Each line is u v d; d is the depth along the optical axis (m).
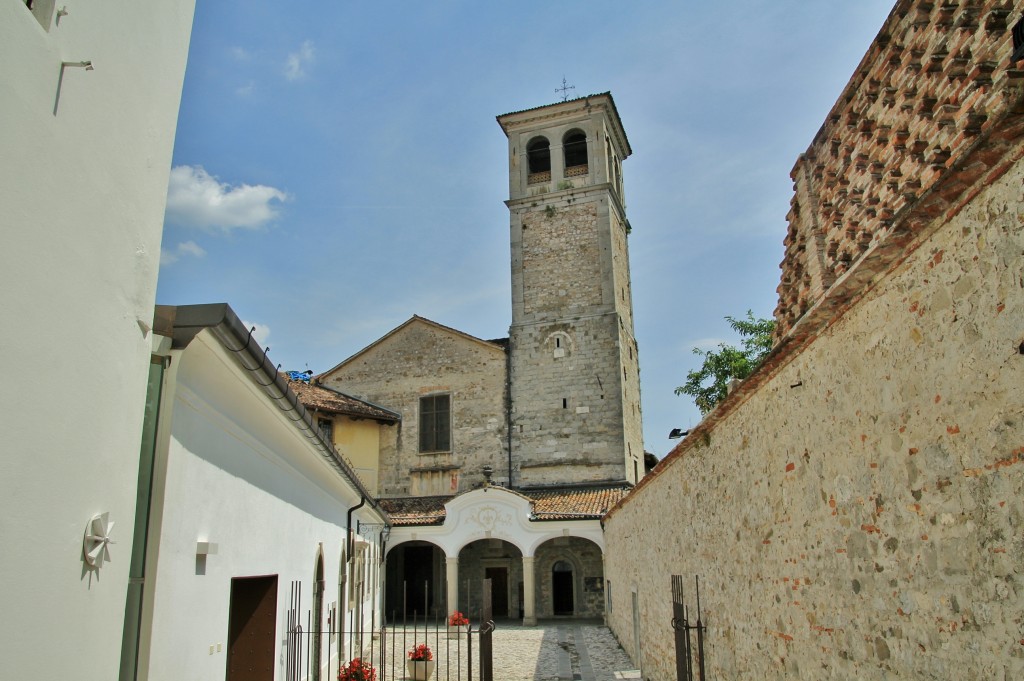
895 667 5.00
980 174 3.83
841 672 5.91
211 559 7.29
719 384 37.16
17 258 3.62
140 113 4.98
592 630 27.58
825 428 6.22
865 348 5.40
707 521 10.52
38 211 3.79
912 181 6.16
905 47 6.56
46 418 3.89
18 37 3.60
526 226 37.75
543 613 32.22
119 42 4.67
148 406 5.95
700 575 10.97
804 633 6.76
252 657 9.61
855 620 5.64
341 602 16.92
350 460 34.62
